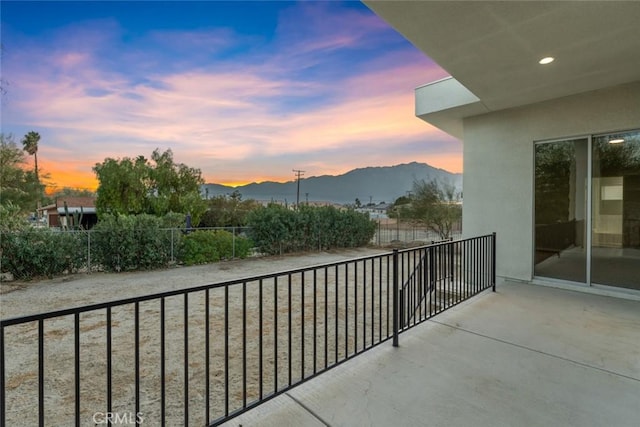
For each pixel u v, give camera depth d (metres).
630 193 4.27
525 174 5.11
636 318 3.53
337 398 2.09
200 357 3.38
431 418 1.88
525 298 4.30
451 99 5.28
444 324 3.39
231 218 21.72
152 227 9.28
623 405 1.99
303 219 13.08
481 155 5.61
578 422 1.83
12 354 3.50
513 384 2.24
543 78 4.02
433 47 3.24
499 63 3.60
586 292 4.57
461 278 4.44
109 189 19.16
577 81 4.13
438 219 15.09
